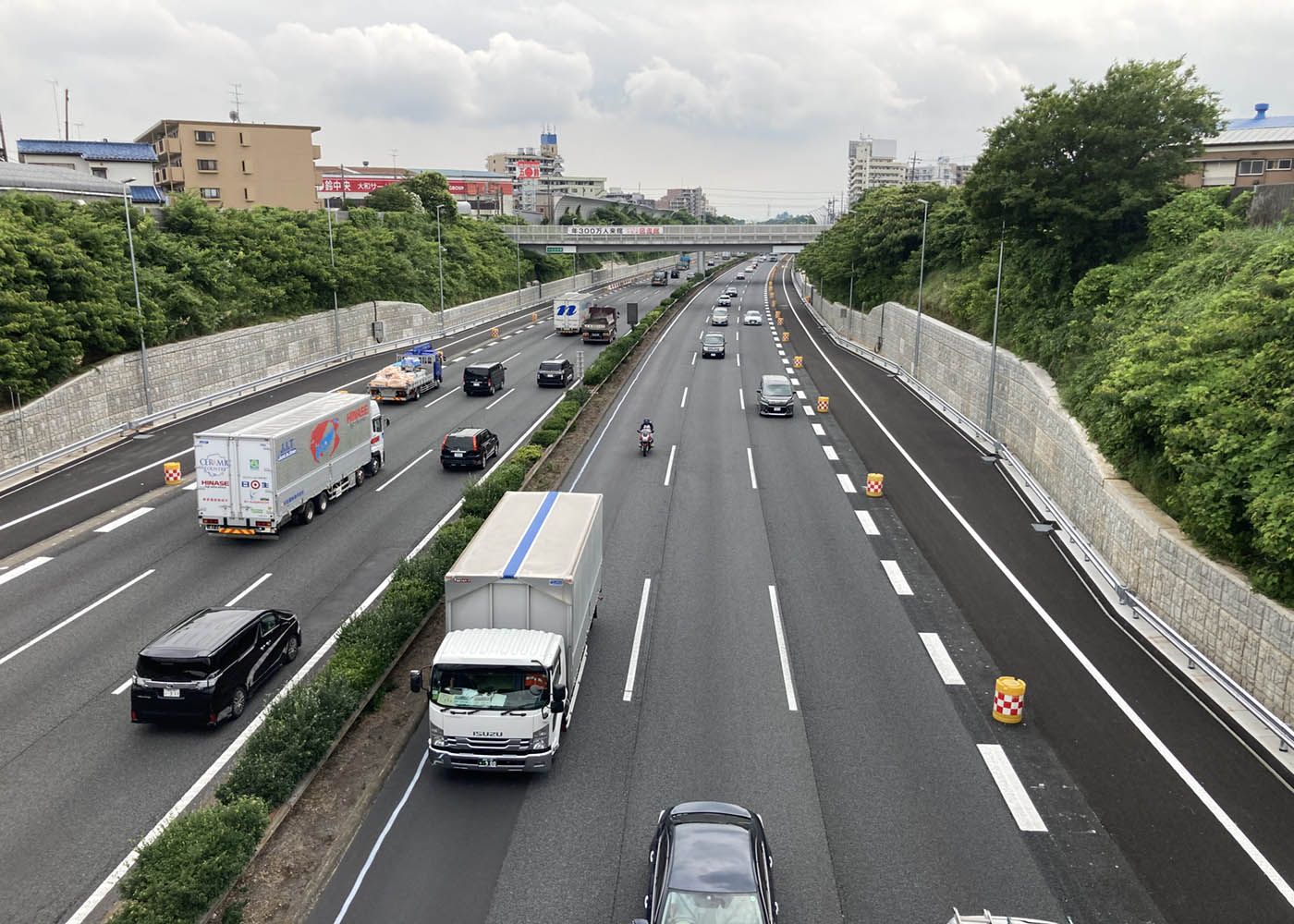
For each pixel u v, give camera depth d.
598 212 183.25
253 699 18.95
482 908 12.82
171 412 44.28
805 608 23.45
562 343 76.56
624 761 16.56
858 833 14.47
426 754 16.89
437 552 24.44
